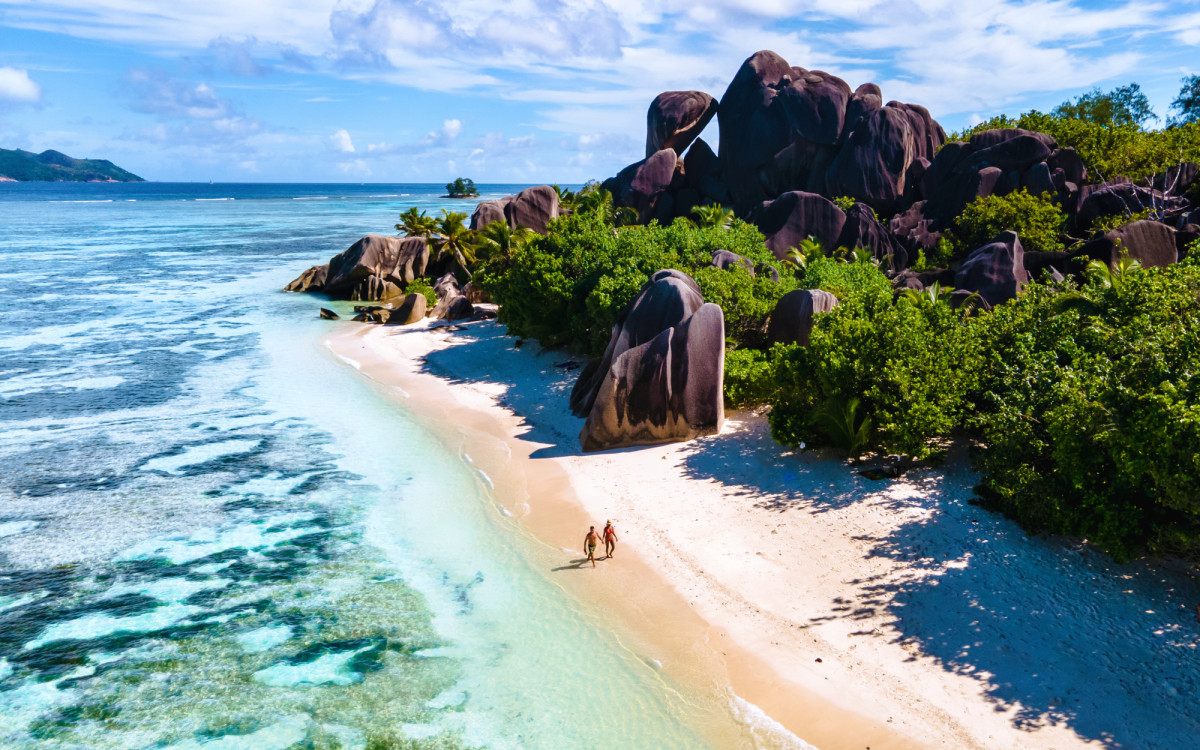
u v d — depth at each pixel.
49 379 44.81
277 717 16.34
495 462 31.22
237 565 23.05
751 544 22.61
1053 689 15.77
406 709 16.52
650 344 31.11
